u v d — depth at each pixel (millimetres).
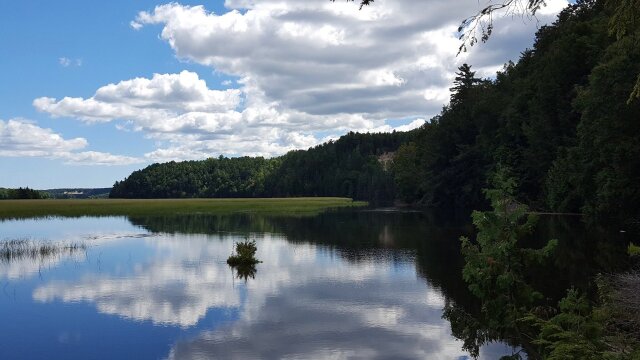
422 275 19125
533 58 62031
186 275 19906
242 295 16359
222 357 10820
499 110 62719
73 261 23719
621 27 7176
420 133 93188
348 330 12523
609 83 33250
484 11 6641
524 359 10281
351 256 24266
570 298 8508
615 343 7820
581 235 27938
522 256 11234
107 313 14383
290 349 11266
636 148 32094
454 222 43312
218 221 49250
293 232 36906
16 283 18656
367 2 7012
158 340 12000
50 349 11484
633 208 34000
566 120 46469
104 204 83312
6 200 98062
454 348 11133
